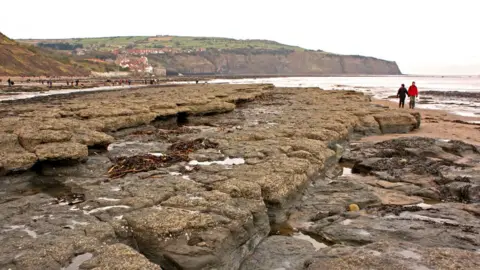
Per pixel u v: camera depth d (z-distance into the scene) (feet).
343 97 155.12
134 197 34.78
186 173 45.39
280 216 38.04
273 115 104.17
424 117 115.85
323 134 65.62
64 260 23.27
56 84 310.65
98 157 55.62
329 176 53.57
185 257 26.22
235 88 182.39
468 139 80.18
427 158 60.49
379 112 96.37
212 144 62.80
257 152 53.36
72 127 63.36
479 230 33.58
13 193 42.29
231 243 28.76
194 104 107.04
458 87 369.50
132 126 82.89
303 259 29.55
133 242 28.12
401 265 24.03
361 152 65.10
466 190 43.91
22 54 467.11
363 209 40.06
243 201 34.71
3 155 46.11
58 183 45.24
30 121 64.95
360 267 24.12
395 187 47.83
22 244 25.21
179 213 30.12
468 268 23.48
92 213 32.30
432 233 33.04
